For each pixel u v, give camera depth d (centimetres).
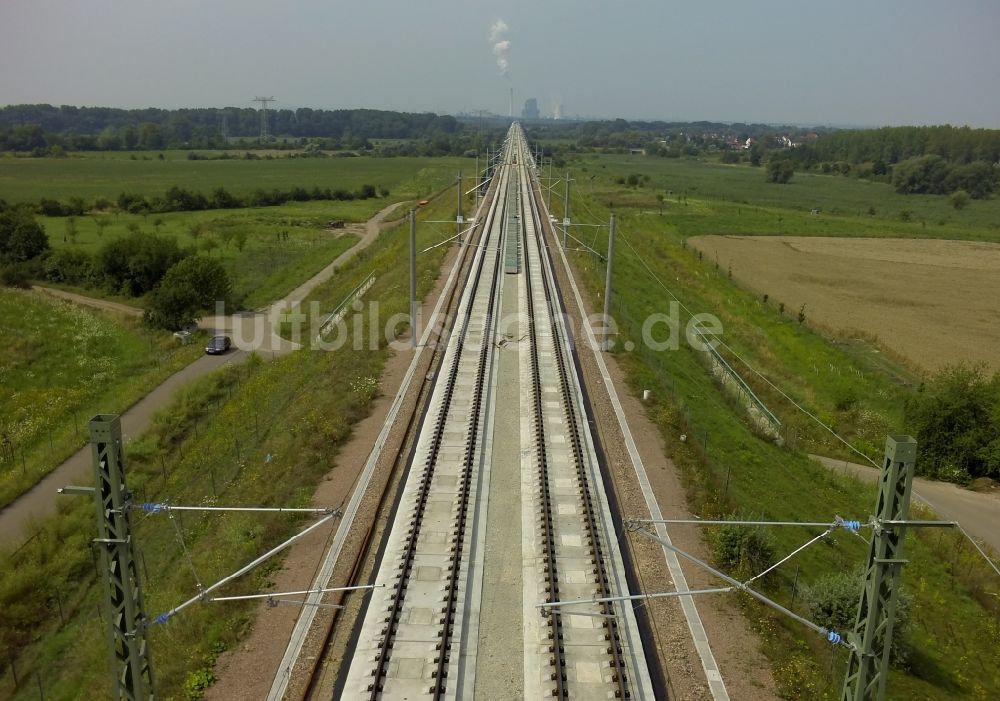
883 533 1214
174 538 2681
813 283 7944
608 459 2791
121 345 5509
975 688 1955
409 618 1880
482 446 2875
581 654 1772
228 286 6366
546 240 7144
